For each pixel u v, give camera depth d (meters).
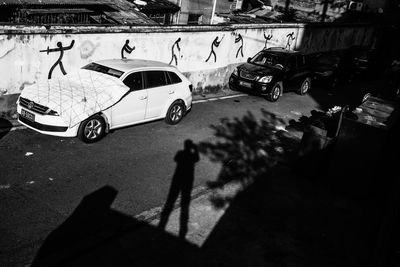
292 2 30.00
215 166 8.11
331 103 15.84
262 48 16.89
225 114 11.84
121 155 7.77
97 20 13.68
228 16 21.80
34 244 4.85
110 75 8.63
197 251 5.30
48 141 7.77
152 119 9.35
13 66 8.25
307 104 15.02
